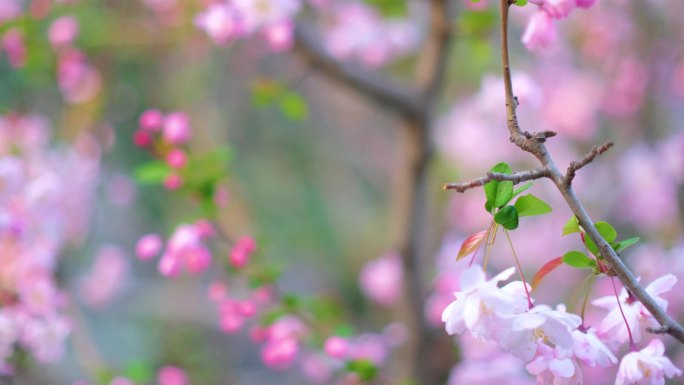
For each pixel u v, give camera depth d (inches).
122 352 198.5
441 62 129.6
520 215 80.4
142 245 98.3
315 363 145.3
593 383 141.2
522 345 78.5
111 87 173.0
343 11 151.6
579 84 171.0
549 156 79.0
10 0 141.5
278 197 234.5
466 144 184.4
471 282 78.9
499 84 125.0
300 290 228.7
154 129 99.1
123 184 189.8
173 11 151.3
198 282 212.4
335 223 242.7
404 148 133.9
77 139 160.9
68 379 148.5
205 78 191.9
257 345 215.9
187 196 100.8
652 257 145.9
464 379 111.3
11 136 142.4
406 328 135.0
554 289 176.9
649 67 160.1
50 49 138.8
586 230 78.9
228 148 101.0
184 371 169.8
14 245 112.4
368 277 169.0
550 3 79.8
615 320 80.3
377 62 153.2
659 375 79.4
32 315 108.6
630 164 161.6
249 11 104.4
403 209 134.8
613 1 160.6
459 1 143.7
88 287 178.1
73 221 156.8
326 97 242.1
